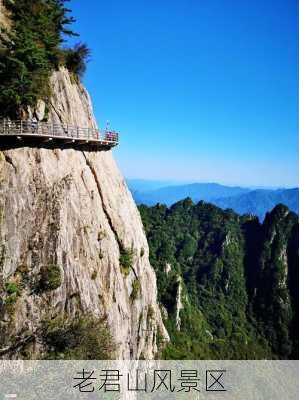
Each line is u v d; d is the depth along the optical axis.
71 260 53.38
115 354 56.25
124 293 63.91
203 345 120.75
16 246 50.00
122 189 72.00
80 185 59.31
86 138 61.62
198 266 176.12
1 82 53.59
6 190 50.59
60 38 64.88
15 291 48.38
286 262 170.00
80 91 69.56
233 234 185.88
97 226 60.31
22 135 51.50
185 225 193.25
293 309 158.25
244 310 163.75
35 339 48.44
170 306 123.81
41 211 52.50
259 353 139.12
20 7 62.06
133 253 68.06
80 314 52.56
